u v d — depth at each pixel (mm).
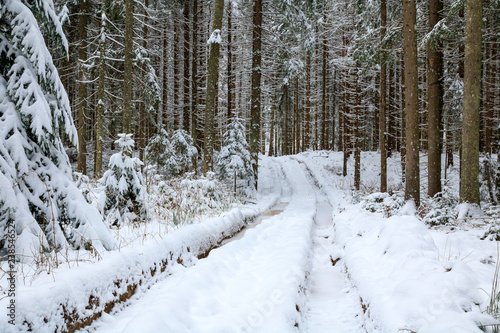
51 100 4281
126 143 6523
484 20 12258
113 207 6500
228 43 20578
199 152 22594
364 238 6383
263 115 43531
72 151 19766
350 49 19578
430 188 10656
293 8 17469
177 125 24750
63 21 13336
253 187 17672
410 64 9219
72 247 4133
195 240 5918
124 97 11891
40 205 3924
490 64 17000
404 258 4223
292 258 5141
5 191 3486
